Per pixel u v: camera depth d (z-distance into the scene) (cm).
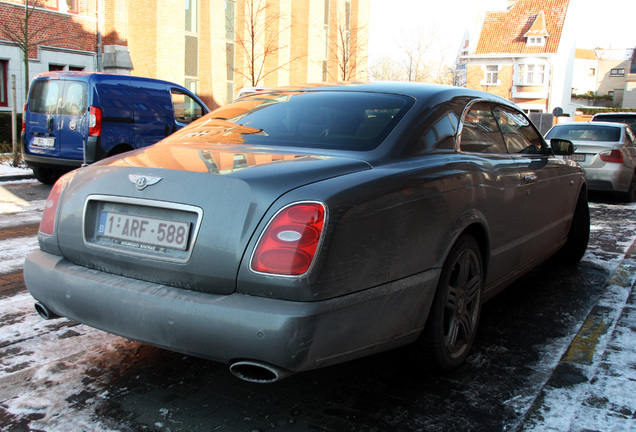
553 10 5344
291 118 322
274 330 212
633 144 1141
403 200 255
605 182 1060
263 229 221
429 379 304
